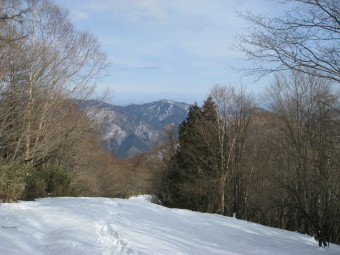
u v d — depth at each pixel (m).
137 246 6.99
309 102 17.23
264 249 9.66
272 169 22.09
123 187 44.09
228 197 25.73
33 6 18.06
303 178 18.42
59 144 20.14
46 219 8.53
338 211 17.92
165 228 9.96
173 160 30.67
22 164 14.02
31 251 6.16
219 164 25.92
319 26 6.82
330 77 7.03
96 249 6.46
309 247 11.41
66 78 20.41
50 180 16.25
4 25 12.73
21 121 16.31
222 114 26.00
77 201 12.68
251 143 25.72
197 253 7.64
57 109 20.23
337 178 16.97
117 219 9.75
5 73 14.66
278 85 25.28
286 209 23.50
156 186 32.25
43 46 18.67
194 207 28.59
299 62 7.10
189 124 30.11
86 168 26.95
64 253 6.04
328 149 14.34
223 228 12.23
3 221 7.62
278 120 21.58
